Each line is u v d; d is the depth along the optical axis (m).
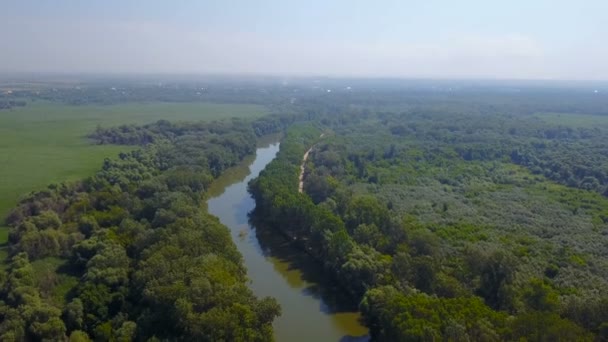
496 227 135.38
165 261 98.56
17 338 82.19
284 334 96.94
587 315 81.56
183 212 129.38
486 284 96.75
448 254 112.81
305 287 115.69
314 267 125.69
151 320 87.50
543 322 73.75
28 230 119.62
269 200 149.88
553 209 153.12
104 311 92.06
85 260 110.50
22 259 106.62
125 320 90.38
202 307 86.44
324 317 103.19
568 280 100.81
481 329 75.75
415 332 76.25
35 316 86.00
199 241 108.12
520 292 91.44
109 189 153.38
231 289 89.62
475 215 146.25
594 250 119.31
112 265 103.38
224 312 83.38
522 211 150.38
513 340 74.12
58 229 124.19
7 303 91.44
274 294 112.38
